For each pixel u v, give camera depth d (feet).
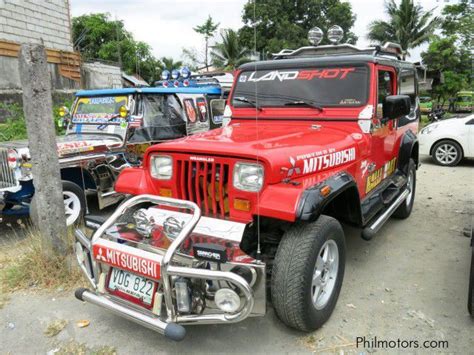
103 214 19.01
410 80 17.78
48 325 10.37
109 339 9.80
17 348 9.52
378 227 12.01
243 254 8.40
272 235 10.08
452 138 30.22
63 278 12.42
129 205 9.50
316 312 9.34
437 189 23.57
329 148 10.41
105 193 17.89
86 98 20.08
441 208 19.74
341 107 12.43
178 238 8.16
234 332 9.95
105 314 10.85
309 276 8.73
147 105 19.35
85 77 51.03
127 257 8.46
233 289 7.80
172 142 10.48
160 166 10.36
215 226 9.18
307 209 8.34
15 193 16.31
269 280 9.77
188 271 7.75
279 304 8.85
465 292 11.60
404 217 17.85
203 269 7.77
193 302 8.24
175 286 8.05
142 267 8.25
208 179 9.63
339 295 11.43
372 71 12.34
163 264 7.84
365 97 12.20
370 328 9.98
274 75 13.58
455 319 10.30
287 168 9.00
